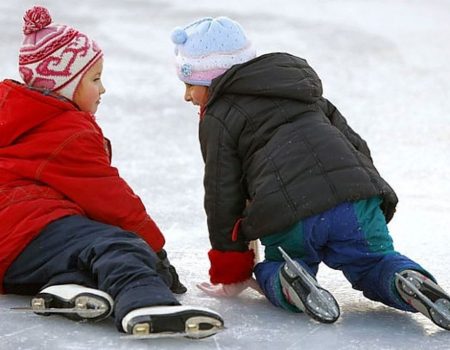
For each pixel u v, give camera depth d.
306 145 10.62
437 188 17.27
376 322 10.42
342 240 10.45
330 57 31.70
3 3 38.84
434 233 14.26
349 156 10.62
